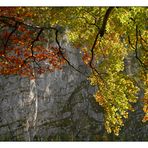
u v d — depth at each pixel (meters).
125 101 19.80
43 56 19.64
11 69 19.31
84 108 60.16
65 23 16.52
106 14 14.84
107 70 20.23
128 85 19.84
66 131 58.44
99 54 20.69
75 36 19.25
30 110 55.03
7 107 53.47
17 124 53.78
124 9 14.89
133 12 15.01
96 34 18.36
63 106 59.25
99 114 59.97
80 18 16.94
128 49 20.08
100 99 20.27
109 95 19.94
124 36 19.38
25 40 18.52
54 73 58.84
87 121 59.62
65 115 58.97
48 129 57.28
